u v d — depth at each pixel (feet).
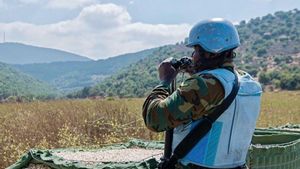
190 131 10.12
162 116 9.87
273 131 24.04
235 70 10.61
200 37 10.23
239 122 10.31
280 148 17.84
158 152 19.30
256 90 10.81
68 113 45.42
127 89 351.25
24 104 68.95
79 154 18.51
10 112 55.11
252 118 10.66
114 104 51.08
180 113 9.73
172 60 10.74
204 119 10.01
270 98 155.84
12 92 427.74
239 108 10.25
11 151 32.63
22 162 17.56
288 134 22.65
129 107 52.34
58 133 36.78
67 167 15.92
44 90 579.48
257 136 22.29
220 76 9.93
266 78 378.32
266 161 17.37
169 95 10.44
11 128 39.19
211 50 10.11
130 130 39.06
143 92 265.34
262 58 643.04
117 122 41.37
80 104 56.75
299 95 187.01
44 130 38.88
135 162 16.20
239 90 10.29
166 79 10.61
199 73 10.03
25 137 36.63
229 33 10.22
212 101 9.82
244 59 637.30
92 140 38.40
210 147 10.09
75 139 35.19
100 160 17.39
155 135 38.70
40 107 59.47
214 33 10.13
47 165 16.83
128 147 21.40
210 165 10.14
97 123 40.14
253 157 16.92
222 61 10.29
